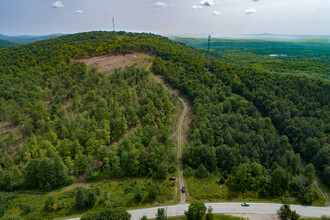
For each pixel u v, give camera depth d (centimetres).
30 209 8288
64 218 8044
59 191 9325
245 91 19038
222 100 17250
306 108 16838
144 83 17450
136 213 8406
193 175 10600
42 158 9481
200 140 12375
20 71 18350
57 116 13162
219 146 11662
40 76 17500
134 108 14100
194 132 12781
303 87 19212
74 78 17600
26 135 12144
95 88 16162
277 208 9000
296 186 10025
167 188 9669
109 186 9662
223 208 8881
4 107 13512
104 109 13212
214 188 9831
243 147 11794
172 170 10706
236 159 11056
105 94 15212
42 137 11481
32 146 10538
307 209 9144
